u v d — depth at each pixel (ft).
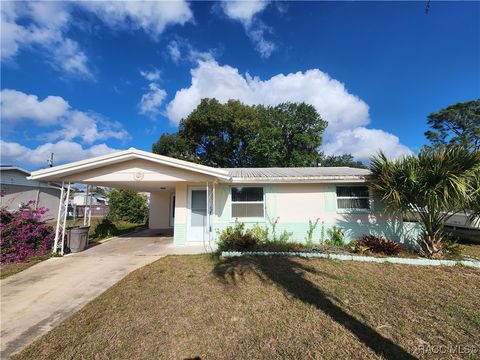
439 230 26.32
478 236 39.70
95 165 28.81
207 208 32.14
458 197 22.48
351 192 33.99
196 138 89.97
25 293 17.19
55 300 16.01
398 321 12.51
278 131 91.61
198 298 15.38
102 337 11.34
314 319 12.71
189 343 10.78
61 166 27.58
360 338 11.01
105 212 97.04
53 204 78.13
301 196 33.96
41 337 11.58
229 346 10.55
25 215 28.91
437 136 110.63
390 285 17.53
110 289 17.60
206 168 29.19
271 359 9.70
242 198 34.01
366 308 13.93
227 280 18.42
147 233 47.83
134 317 13.16
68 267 23.38
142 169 30.55
